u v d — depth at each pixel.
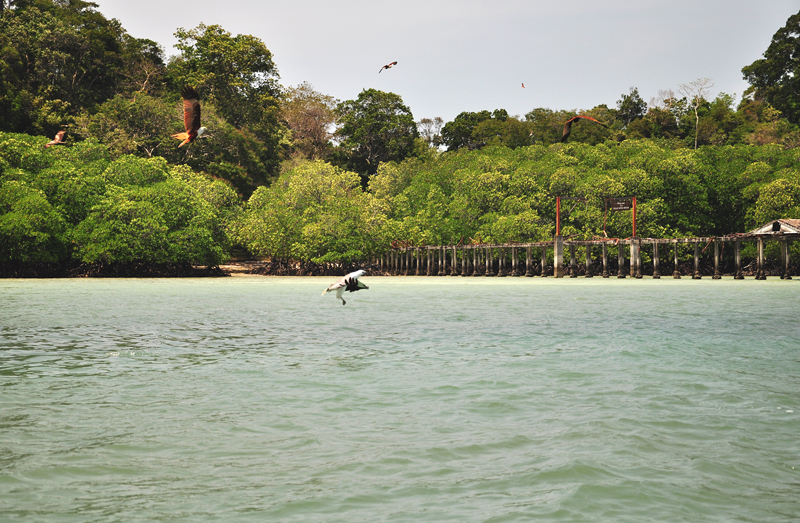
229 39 129.75
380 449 11.18
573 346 22.81
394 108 142.00
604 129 138.25
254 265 102.31
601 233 87.31
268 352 21.44
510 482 9.65
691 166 90.94
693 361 19.72
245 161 115.62
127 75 123.56
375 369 18.36
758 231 69.38
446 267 99.50
